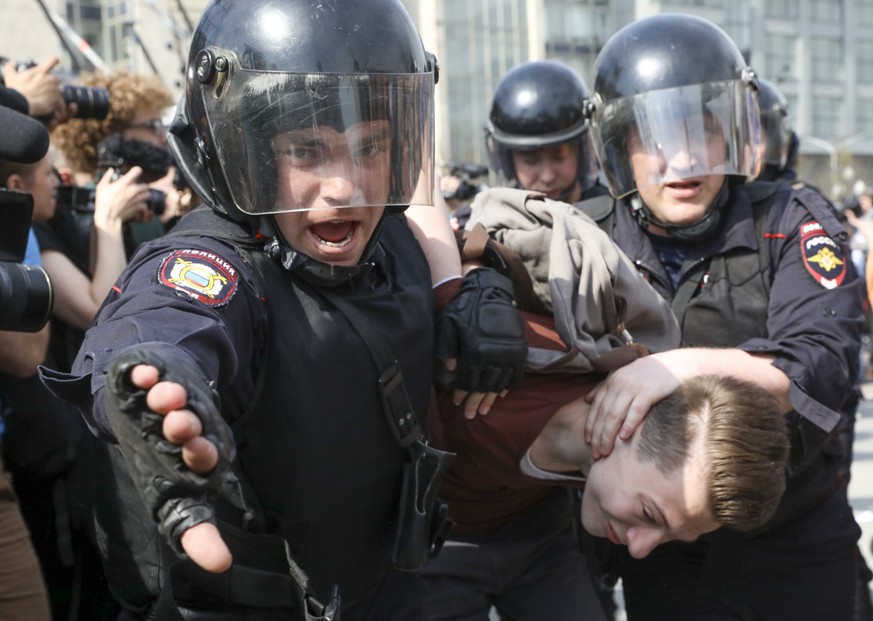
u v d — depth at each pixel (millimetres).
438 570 2318
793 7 40656
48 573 2436
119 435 1187
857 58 42125
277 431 1657
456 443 2078
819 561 2469
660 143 2443
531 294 2100
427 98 1725
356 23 1632
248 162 1620
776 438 1900
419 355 1810
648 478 1917
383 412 1743
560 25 24734
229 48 1627
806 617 2461
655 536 1959
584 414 2043
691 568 2455
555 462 2104
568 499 2471
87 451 2322
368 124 1626
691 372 2031
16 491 2402
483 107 21375
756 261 2475
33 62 2924
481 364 1839
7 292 1844
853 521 2574
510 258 2068
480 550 2332
